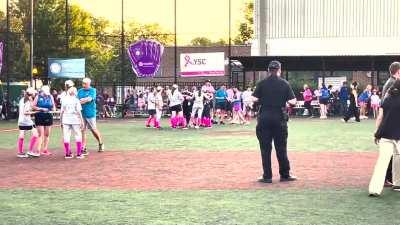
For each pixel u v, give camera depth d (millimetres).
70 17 67125
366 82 45812
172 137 23344
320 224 8125
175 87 29219
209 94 30000
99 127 30266
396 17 48281
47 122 17406
